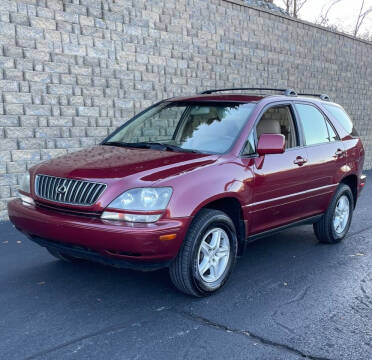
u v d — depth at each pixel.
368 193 10.51
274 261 5.57
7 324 3.78
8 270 5.00
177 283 4.22
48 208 4.22
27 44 7.14
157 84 9.13
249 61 11.35
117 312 4.03
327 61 14.16
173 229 3.86
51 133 7.57
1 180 7.05
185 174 4.09
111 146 5.12
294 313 4.11
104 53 8.16
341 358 3.38
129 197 3.85
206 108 5.29
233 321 3.91
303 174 5.38
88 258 4.09
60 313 3.99
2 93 6.93
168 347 3.46
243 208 4.57
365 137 16.42
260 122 5.08
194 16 9.77
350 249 6.15
